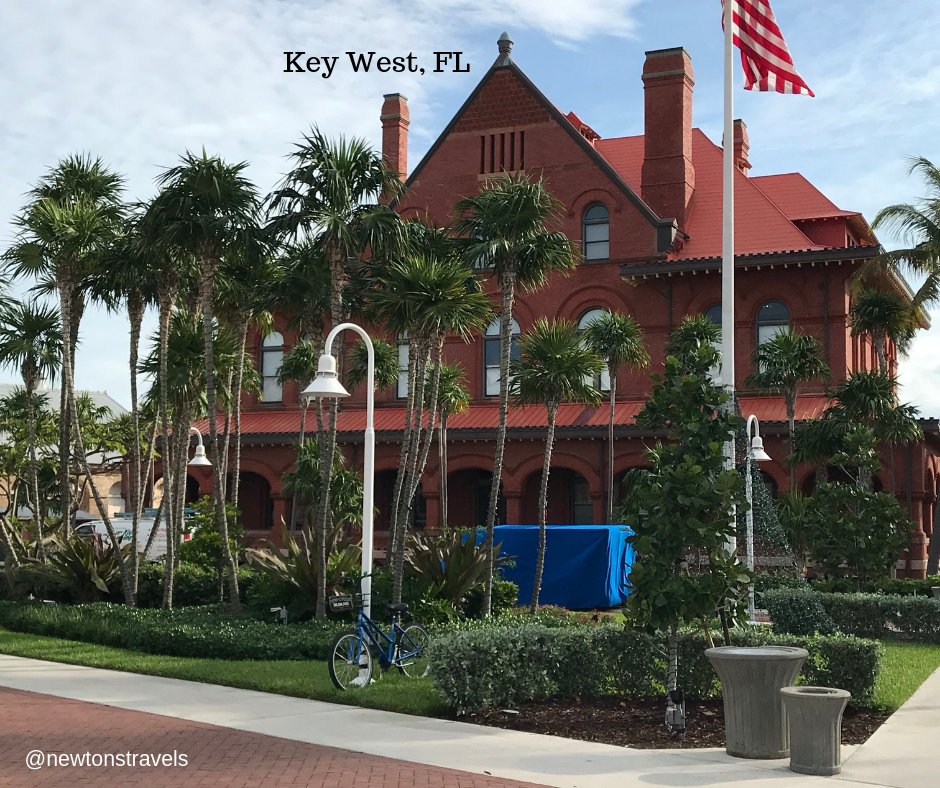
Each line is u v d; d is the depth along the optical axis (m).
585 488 36.66
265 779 8.77
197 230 19.02
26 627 20.05
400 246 18.78
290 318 22.27
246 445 38.09
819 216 36.88
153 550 33.78
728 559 11.37
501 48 37.88
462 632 12.55
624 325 30.55
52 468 36.66
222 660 15.86
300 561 19.47
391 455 36.22
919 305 32.41
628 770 9.27
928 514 35.25
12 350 24.23
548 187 36.56
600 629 13.00
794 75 16.42
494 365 36.78
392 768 9.20
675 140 36.66
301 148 18.64
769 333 33.78
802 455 29.34
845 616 20.02
